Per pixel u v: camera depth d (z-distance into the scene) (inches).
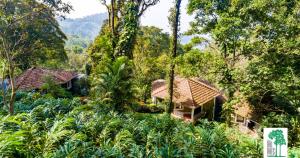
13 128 326.0
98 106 519.8
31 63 965.2
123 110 563.8
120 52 691.4
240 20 479.5
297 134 465.7
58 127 307.9
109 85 556.4
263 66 495.2
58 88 787.4
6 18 374.3
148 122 430.0
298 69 476.4
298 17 454.0
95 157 263.7
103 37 707.4
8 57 395.2
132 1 705.6
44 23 436.8
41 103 538.0
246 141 356.2
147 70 976.3
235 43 523.8
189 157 280.8
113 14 722.2
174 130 400.8
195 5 581.0
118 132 360.8
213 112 889.5
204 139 323.9
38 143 279.4
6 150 224.7
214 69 558.6
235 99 555.5
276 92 503.8
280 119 506.6
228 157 290.0
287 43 459.8
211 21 591.2
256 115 647.1
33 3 385.7
